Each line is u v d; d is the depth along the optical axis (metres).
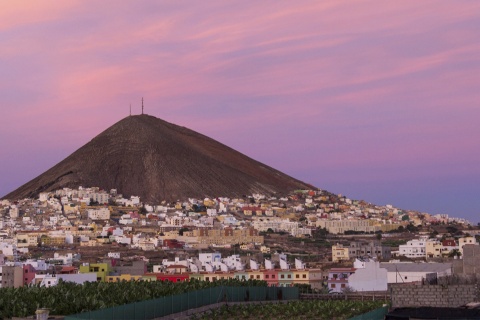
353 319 128.12
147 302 176.12
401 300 125.25
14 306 180.50
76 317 151.12
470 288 123.81
